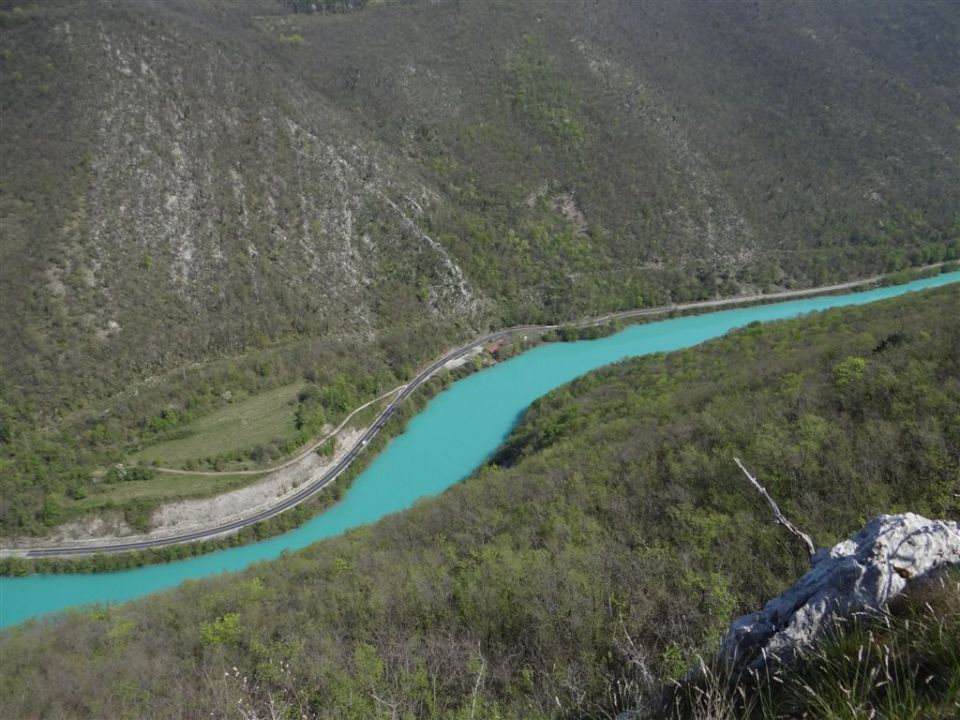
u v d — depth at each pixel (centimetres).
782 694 506
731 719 484
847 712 417
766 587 1473
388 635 1752
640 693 684
